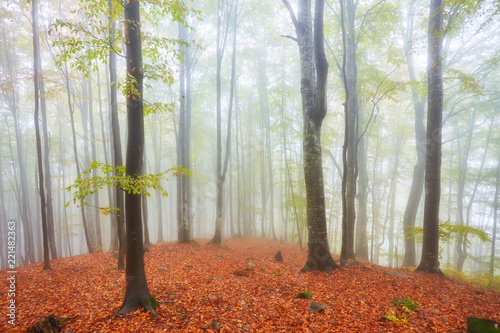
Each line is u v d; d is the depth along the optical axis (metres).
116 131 10.17
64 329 4.61
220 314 5.55
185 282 7.41
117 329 4.62
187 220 15.19
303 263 11.38
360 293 7.00
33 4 10.04
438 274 8.77
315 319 5.47
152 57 6.35
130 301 5.28
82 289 6.89
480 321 4.74
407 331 4.96
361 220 16.02
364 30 13.46
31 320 5.04
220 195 15.69
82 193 4.51
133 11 5.26
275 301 6.39
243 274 8.54
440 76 9.27
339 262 9.91
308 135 9.41
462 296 6.84
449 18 8.68
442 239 9.94
